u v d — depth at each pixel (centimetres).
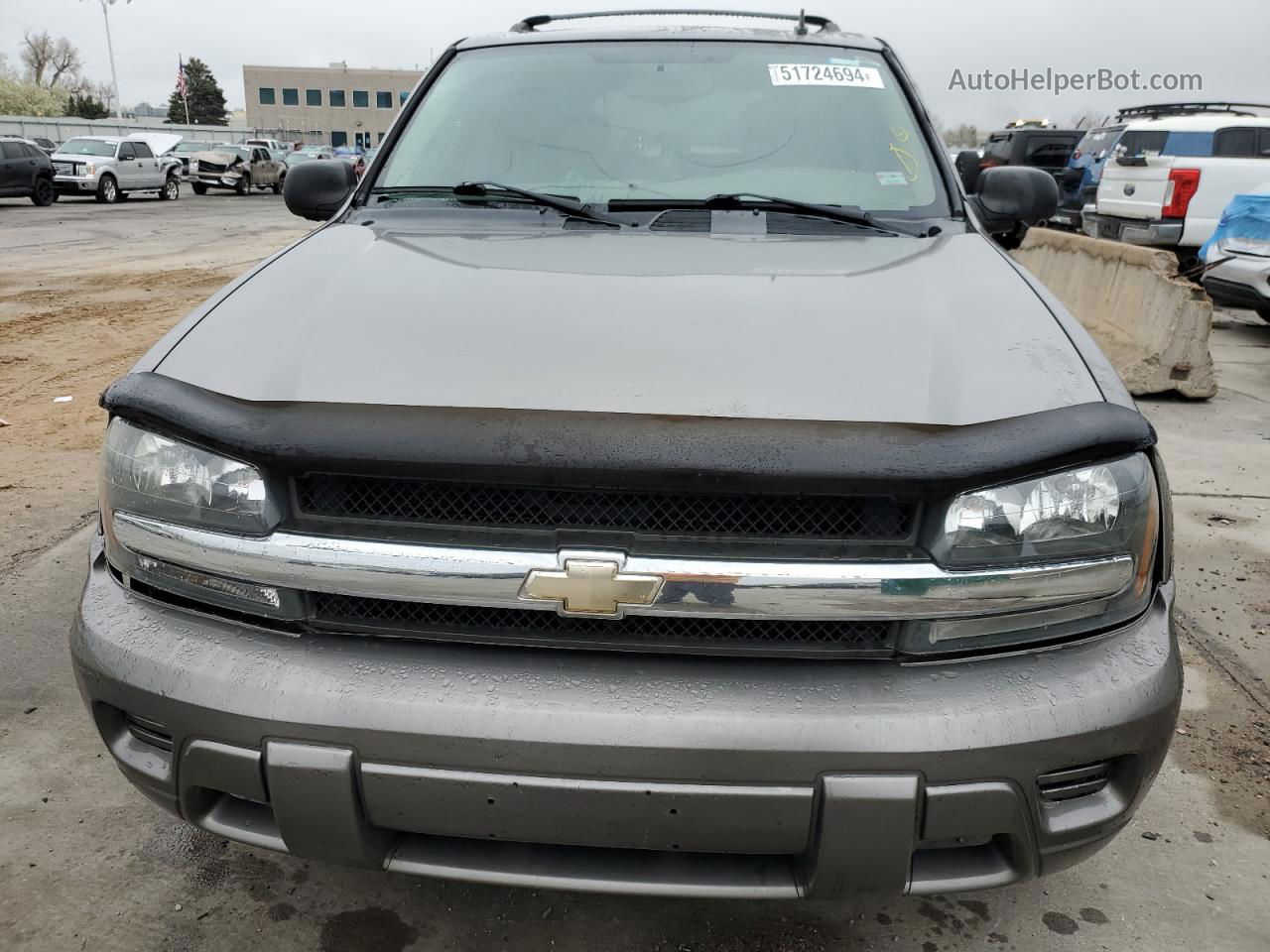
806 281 192
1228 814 234
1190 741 263
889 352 164
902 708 145
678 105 265
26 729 259
